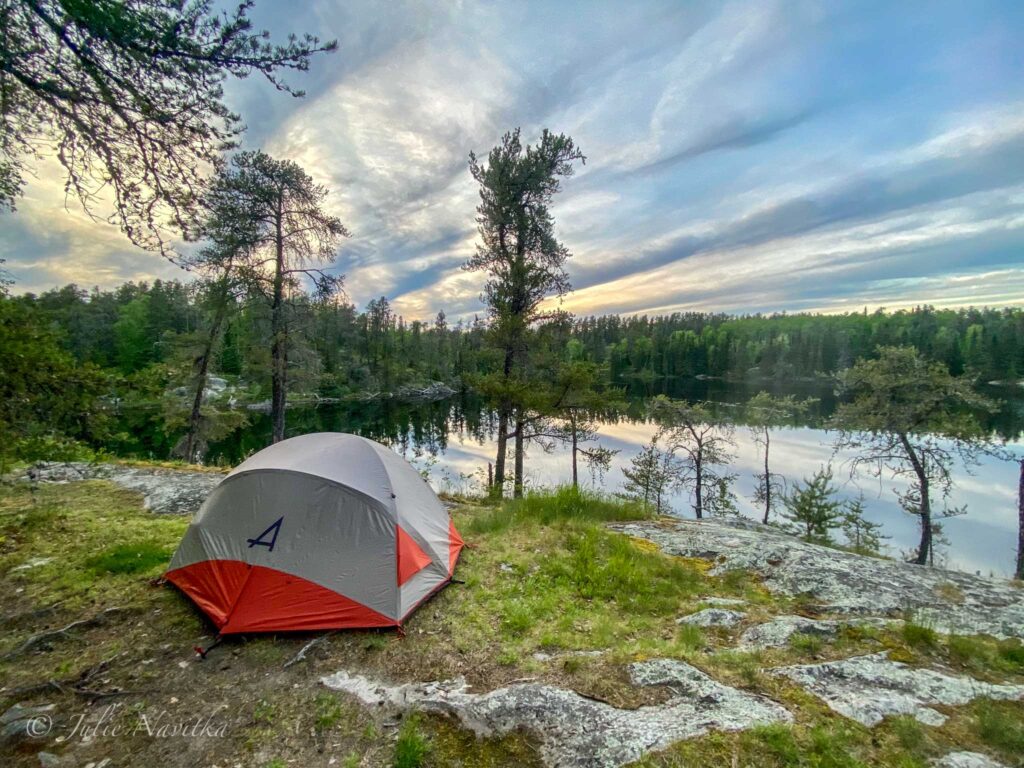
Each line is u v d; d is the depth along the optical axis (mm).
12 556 5344
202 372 17562
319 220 14461
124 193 4074
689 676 2986
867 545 14117
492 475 15484
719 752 2283
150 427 26438
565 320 13852
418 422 39750
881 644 3389
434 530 5199
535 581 4934
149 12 3232
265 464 4500
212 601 4082
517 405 13102
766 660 3240
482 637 3836
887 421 13703
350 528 4219
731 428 22734
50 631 3801
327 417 41688
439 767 2436
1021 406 35062
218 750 2627
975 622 3801
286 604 3945
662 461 20609
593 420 13844
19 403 3652
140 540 5914
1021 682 2871
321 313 15922
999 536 16094
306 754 2592
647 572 5156
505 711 2754
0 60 3213
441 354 68500
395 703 2973
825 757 2213
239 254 13750
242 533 4184
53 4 3084
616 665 3230
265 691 3170
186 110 3893
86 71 3469
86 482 9320
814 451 29500
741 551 5734
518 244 14086
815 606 4320
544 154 13383
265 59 3639
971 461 13406
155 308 44938
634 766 2230
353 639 3824
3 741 2643
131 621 4039
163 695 3117
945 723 2443
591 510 7918
